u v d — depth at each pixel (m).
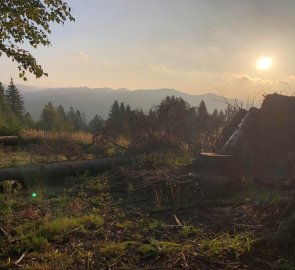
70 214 7.87
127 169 11.95
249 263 5.29
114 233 6.73
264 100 11.78
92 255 5.71
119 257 5.61
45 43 9.04
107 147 16.56
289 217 6.21
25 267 5.23
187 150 13.89
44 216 7.70
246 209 7.40
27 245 6.00
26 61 8.92
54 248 6.03
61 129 22.89
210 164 10.52
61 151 16.78
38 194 9.38
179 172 10.38
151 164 12.36
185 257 5.51
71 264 5.41
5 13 8.39
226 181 8.92
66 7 8.78
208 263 5.34
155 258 5.56
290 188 8.50
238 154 10.95
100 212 8.06
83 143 18.72
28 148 18.41
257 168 10.52
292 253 5.42
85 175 11.57
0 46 8.82
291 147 11.02
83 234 6.62
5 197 9.05
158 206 8.30
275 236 5.82
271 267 5.15
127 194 9.49
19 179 10.23
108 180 10.88
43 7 8.68
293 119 11.38
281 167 10.38
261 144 11.17
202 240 6.19
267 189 8.67
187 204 8.27
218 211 7.66
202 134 14.66
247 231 6.35
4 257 5.67
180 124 15.16
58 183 11.04
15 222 7.24
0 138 18.52
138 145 14.63
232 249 5.66
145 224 7.18
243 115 13.44
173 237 6.47
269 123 11.44
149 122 15.01
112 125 16.95
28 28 8.79
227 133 13.51
